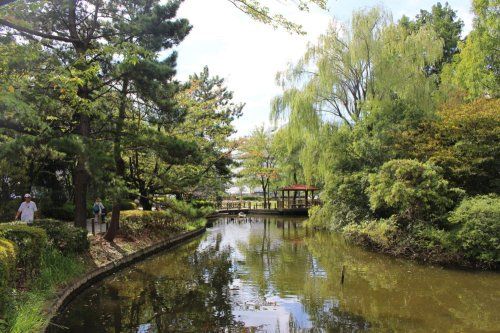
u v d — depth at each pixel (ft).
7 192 60.49
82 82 30.37
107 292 37.19
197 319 29.99
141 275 44.98
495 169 58.44
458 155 57.06
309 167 80.02
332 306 33.12
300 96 78.13
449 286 39.19
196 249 65.26
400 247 53.16
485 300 34.50
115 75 42.39
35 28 38.93
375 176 57.93
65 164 65.98
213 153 78.64
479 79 84.28
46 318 25.68
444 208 51.72
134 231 59.16
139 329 27.76
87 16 44.37
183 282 41.63
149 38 44.52
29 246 28.63
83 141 38.06
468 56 86.79
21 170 56.03
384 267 48.34
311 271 46.88
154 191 69.15
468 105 61.67
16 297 24.89
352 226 63.67
